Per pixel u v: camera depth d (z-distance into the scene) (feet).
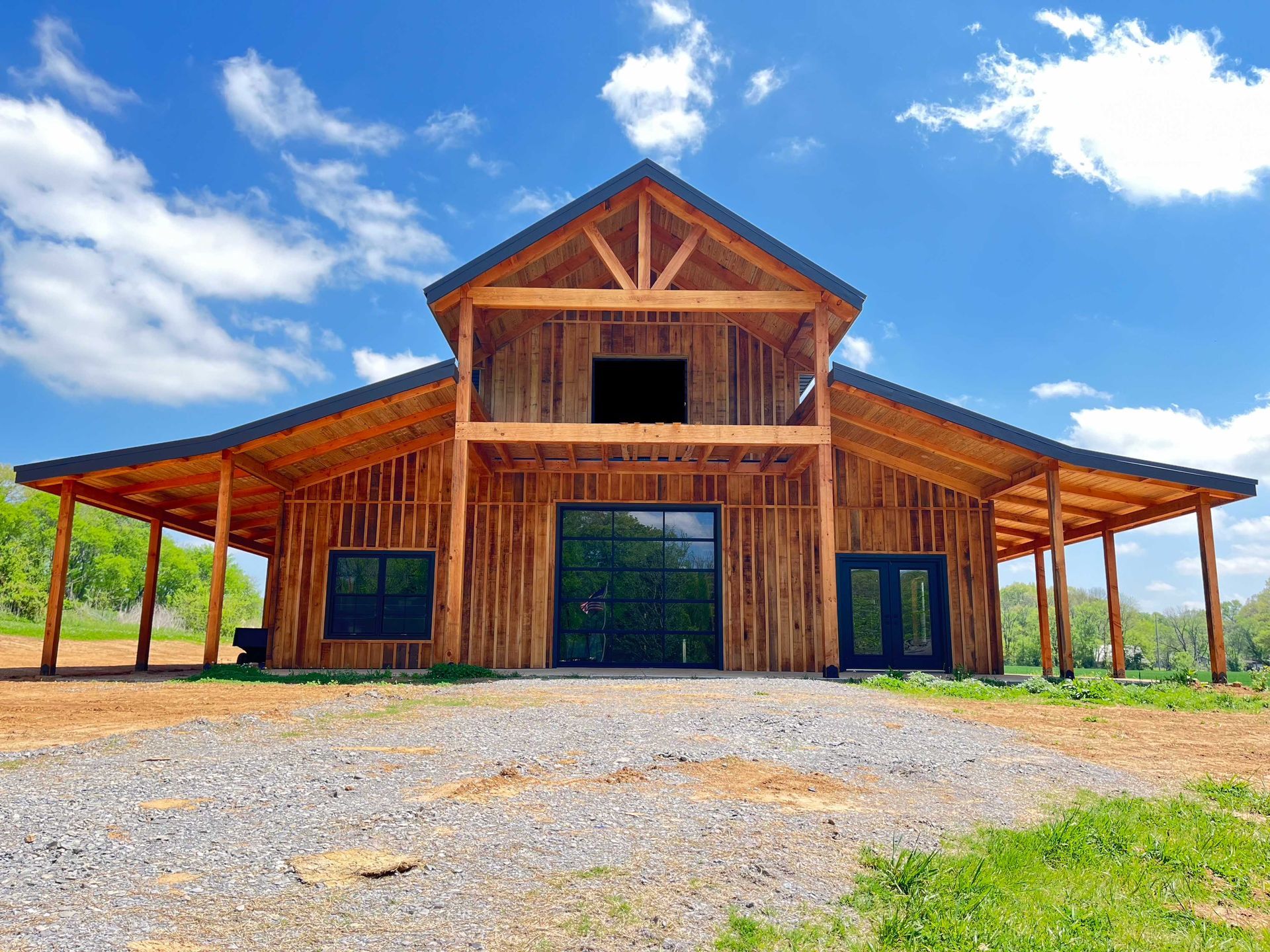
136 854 11.21
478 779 15.55
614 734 20.35
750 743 19.60
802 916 9.81
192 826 12.47
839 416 46.16
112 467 42.39
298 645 48.16
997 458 45.65
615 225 47.47
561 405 50.24
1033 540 60.18
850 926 9.59
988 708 28.45
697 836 12.57
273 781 15.28
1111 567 52.54
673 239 49.47
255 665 47.75
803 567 49.78
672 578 49.73
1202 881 11.93
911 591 50.31
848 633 49.44
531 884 10.46
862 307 42.42
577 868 11.05
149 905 9.53
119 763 16.83
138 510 51.90
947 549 50.47
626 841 12.21
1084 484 45.65
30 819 12.73
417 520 49.34
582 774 16.25
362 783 15.19
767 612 49.16
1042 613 55.77
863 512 50.57
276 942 8.64
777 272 43.62
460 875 10.68
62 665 55.83
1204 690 38.11
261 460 45.73
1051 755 20.17
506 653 48.11
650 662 48.70
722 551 49.70
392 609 48.75
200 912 9.37
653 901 10.05
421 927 9.12
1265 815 15.42
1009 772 17.98
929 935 9.25
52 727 21.74
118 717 23.45
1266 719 28.09
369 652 48.16
